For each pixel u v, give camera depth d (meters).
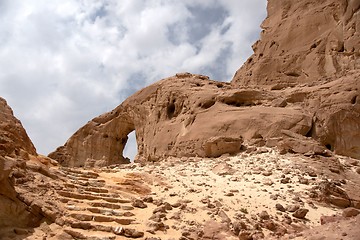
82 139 35.41
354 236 9.14
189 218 11.62
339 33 27.38
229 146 19.11
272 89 27.25
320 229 10.27
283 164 16.48
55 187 11.79
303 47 29.44
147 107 28.89
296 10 31.45
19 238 9.16
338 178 15.67
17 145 13.25
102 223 10.58
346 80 20.86
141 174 15.79
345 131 19.39
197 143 21.27
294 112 20.38
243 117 20.77
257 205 12.79
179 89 25.67
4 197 9.72
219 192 13.78
